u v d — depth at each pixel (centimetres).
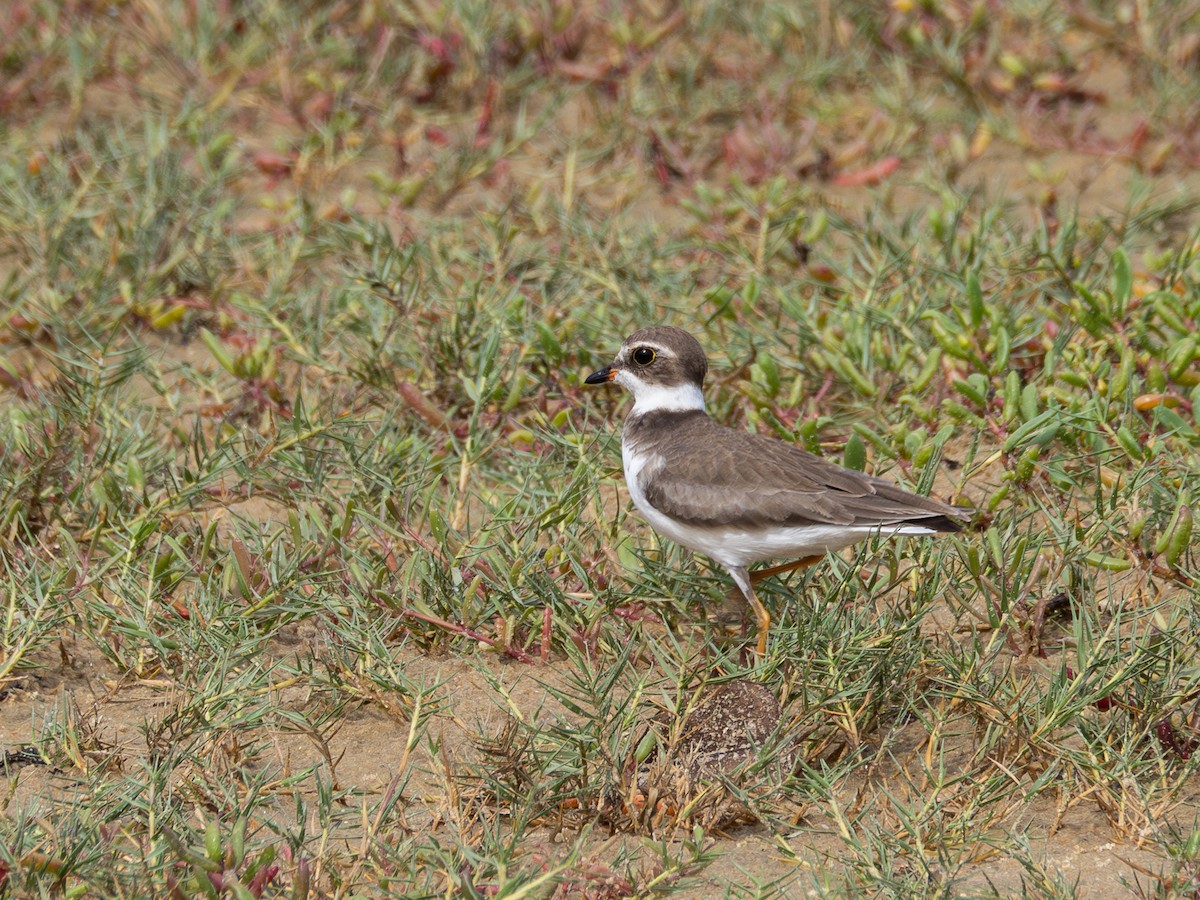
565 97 1852
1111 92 1912
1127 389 1164
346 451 1159
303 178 1697
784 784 834
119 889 726
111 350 1384
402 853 784
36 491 1123
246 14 1955
